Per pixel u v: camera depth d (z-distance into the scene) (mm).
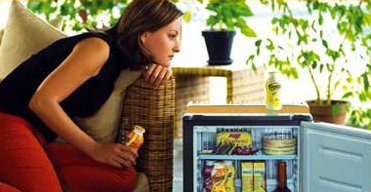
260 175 2250
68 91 2068
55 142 2234
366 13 3385
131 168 2197
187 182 2188
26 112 2145
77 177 2154
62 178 2162
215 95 3998
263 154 2230
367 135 2047
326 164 2176
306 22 3410
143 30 2162
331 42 3477
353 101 3484
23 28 2445
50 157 2178
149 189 2266
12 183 2016
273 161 2260
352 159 2107
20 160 2027
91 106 2195
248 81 3414
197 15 3566
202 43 4078
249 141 2225
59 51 2199
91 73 2098
